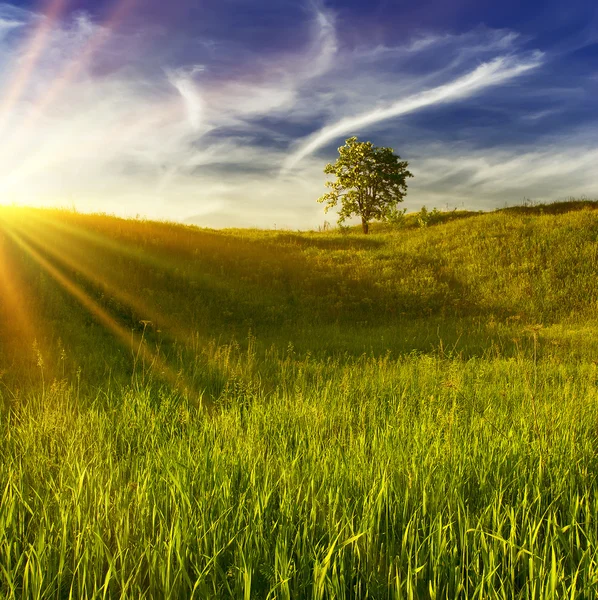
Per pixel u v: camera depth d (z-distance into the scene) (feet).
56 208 75.46
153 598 7.15
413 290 69.10
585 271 70.85
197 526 8.47
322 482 10.44
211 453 12.25
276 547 7.43
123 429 15.93
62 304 43.27
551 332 50.37
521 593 7.03
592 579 7.17
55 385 19.53
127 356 31.91
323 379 26.81
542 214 104.63
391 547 8.16
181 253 68.90
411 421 17.28
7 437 14.26
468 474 11.29
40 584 6.97
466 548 8.05
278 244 88.69
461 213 150.00
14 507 9.07
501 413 17.80
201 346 37.58
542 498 10.44
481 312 63.00
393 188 157.79
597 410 17.79
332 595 6.75
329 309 60.23
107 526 8.75
